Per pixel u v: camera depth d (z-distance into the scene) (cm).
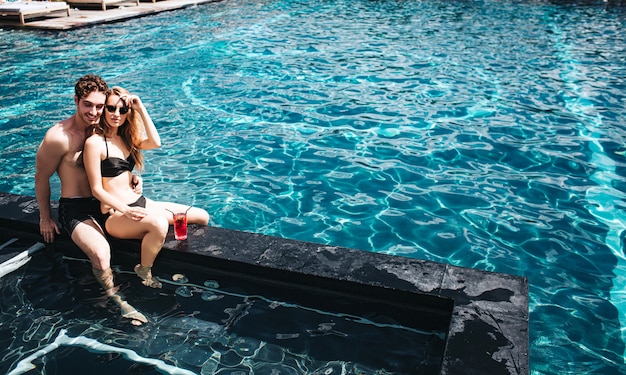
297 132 800
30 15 1506
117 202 381
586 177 659
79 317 360
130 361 321
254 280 393
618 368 359
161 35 1437
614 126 823
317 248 404
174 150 730
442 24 1623
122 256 421
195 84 1019
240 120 845
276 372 314
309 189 630
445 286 354
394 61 1190
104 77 1046
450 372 281
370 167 689
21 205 469
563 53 1267
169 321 357
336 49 1301
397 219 566
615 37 1441
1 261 411
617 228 546
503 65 1162
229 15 1778
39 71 1080
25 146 734
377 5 1998
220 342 339
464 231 543
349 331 350
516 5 1988
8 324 353
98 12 1714
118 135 408
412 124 832
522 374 279
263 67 1139
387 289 356
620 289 451
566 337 391
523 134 794
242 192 619
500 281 359
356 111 888
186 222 419
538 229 546
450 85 1025
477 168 686
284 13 1825
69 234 396
